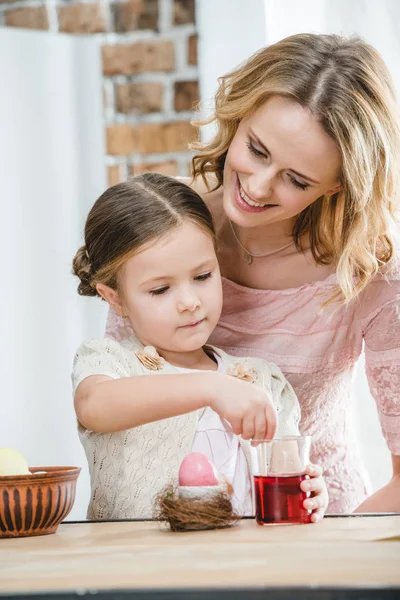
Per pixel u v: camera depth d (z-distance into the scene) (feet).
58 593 2.47
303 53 5.04
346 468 6.34
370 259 5.55
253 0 9.03
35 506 3.76
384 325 5.80
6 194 9.13
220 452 5.05
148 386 4.43
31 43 9.30
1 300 9.07
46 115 9.39
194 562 2.94
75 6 10.64
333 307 5.81
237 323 5.96
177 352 5.42
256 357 5.90
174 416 4.56
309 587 2.40
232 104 5.10
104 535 3.71
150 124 10.38
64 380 9.36
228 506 3.83
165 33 10.39
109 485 4.93
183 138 10.21
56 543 3.53
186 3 10.28
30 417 9.17
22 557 3.19
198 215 5.28
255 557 3.00
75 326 9.45
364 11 8.05
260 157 4.97
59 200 9.43
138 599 2.43
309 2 8.20
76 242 9.48
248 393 4.22
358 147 4.93
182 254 5.11
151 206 5.19
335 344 5.90
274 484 3.90
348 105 4.93
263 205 5.08
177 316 5.13
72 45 9.56
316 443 6.21
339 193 5.46
